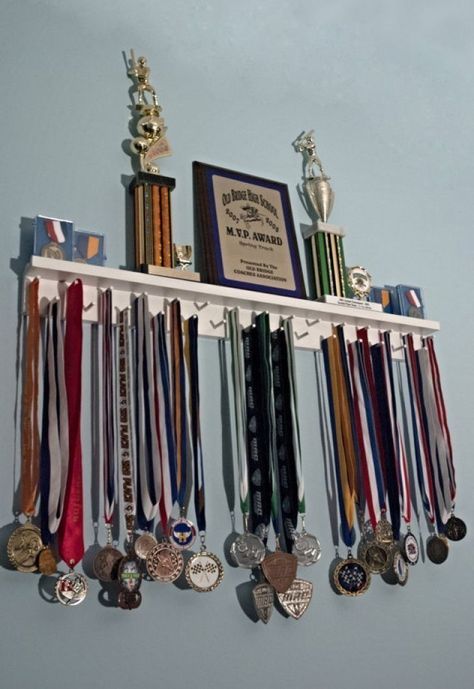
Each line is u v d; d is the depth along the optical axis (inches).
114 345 71.5
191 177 84.6
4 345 67.1
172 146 84.4
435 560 85.2
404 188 103.0
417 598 83.6
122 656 64.1
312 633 74.7
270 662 71.3
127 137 81.4
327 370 84.3
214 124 88.6
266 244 84.7
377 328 90.1
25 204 72.7
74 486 62.6
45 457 63.6
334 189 96.5
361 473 81.1
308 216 92.6
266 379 76.6
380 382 86.5
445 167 108.6
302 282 85.2
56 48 80.1
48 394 65.6
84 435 68.0
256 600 70.2
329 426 83.5
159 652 65.8
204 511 70.1
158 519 69.2
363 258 95.4
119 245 76.9
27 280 68.6
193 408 72.3
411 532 85.8
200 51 90.8
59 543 61.1
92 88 80.9
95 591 64.4
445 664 82.7
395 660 79.4
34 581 62.2
